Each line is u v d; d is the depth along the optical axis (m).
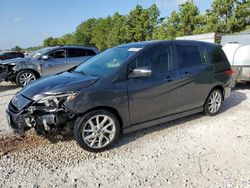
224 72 5.95
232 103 7.05
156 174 3.49
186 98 5.18
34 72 10.27
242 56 8.47
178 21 32.50
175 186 3.22
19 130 4.04
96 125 4.08
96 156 4.02
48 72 10.37
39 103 3.87
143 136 4.75
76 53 10.95
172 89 4.87
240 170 3.56
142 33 42.78
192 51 5.41
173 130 5.04
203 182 3.29
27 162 3.85
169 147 4.30
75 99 3.84
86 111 3.94
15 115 3.98
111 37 53.75
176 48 5.12
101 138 4.13
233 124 5.36
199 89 5.41
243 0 26.58
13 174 3.54
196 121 5.55
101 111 4.06
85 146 4.02
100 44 67.75
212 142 4.48
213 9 27.50
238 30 26.41
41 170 3.63
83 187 3.24
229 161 3.81
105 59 4.90
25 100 3.99
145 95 4.48
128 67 4.37
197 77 5.30
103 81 4.12
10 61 10.20
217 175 3.45
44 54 10.42
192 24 31.31
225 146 4.32
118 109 4.20
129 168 3.66
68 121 3.91
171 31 32.53
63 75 4.72
